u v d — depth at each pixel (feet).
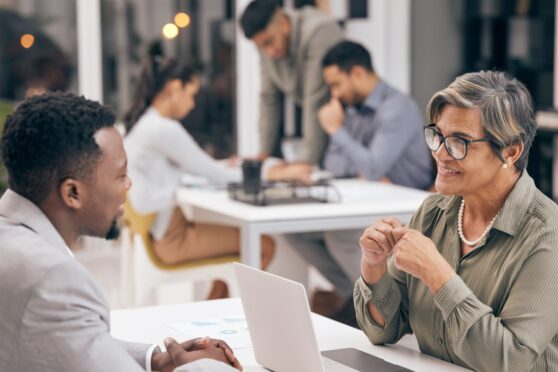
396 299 7.51
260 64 19.06
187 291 17.07
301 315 6.29
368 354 7.30
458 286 6.61
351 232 15.49
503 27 19.22
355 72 16.15
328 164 17.69
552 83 18.15
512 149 6.83
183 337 7.83
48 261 5.41
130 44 21.68
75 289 5.40
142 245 14.61
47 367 5.30
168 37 20.98
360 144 16.60
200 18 21.93
